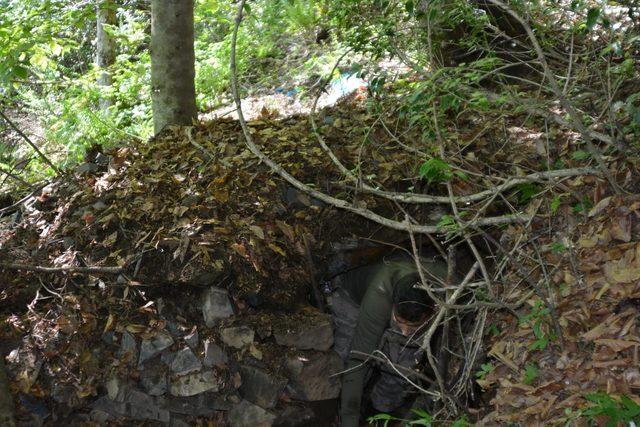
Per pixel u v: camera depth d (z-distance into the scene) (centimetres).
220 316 367
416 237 417
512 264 364
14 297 372
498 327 346
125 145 460
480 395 345
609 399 254
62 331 359
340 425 382
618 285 306
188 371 355
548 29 471
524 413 287
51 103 770
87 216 394
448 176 327
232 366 364
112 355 359
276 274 384
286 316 381
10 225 414
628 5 409
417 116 365
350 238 405
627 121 389
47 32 579
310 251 397
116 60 810
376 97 438
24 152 735
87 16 567
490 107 466
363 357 364
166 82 475
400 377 383
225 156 424
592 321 303
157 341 359
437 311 353
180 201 394
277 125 465
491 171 431
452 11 442
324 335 380
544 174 346
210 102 700
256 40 784
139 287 371
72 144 657
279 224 393
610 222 335
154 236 376
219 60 736
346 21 454
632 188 341
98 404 354
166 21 464
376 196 414
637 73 434
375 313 363
